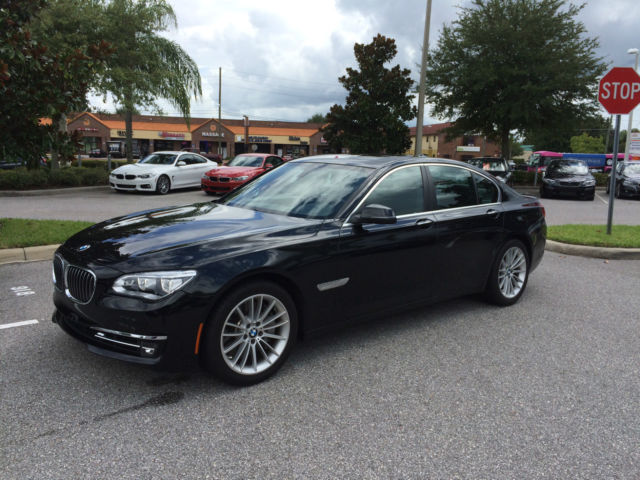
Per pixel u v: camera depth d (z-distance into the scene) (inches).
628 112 336.2
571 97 903.7
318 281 141.1
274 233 137.3
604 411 124.0
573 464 102.2
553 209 606.5
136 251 125.4
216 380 134.2
